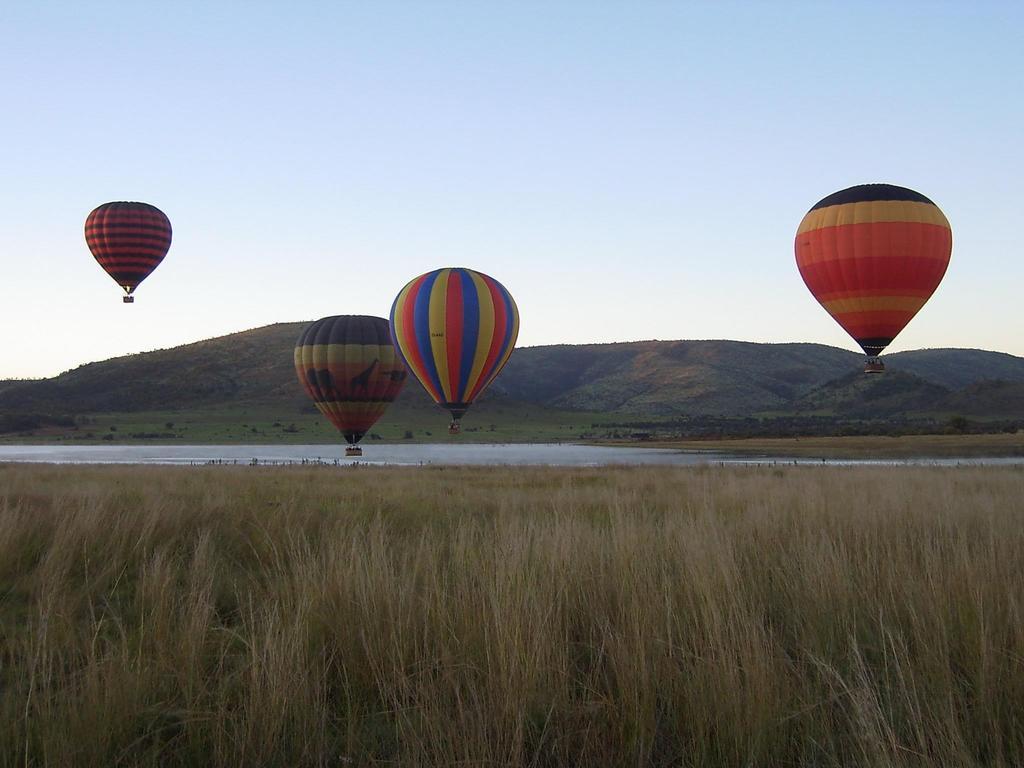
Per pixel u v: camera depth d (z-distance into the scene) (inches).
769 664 196.2
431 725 174.9
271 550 367.6
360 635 225.8
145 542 367.6
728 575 258.2
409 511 552.4
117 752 174.7
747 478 934.4
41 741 171.9
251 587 305.9
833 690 193.6
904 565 285.7
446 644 219.0
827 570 274.5
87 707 179.5
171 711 190.9
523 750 171.6
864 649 228.1
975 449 2317.9
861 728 172.2
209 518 460.1
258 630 237.6
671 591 250.2
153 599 266.5
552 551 285.6
